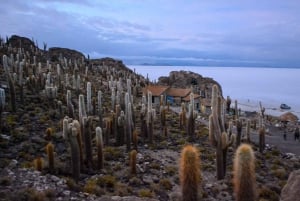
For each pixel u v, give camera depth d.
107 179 17.31
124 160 22.47
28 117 28.64
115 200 12.64
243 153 8.55
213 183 19.31
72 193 13.58
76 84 43.81
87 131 19.80
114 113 29.72
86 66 74.62
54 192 13.12
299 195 9.54
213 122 20.08
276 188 19.00
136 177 18.94
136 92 60.22
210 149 28.23
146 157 23.53
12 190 12.73
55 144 23.17
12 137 23.14
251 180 8.48
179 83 98.62
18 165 17.38
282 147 37.75
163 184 18.17
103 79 66.44
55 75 53.50
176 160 24.02
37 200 12.10
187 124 32.53
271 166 25.05
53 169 17.22
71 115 28.89
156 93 68.38
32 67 50.56
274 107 130.75
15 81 37.34
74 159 16.84
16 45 82.88
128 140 24.81
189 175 9.11
